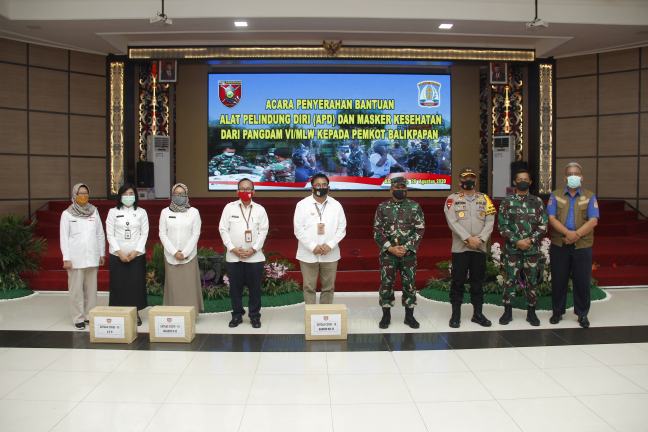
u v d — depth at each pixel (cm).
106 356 445
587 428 314
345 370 409
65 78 1087
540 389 372
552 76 1141
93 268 545
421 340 486
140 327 535
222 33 981
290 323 547
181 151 1249
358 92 1232
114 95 1124
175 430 311
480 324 536
